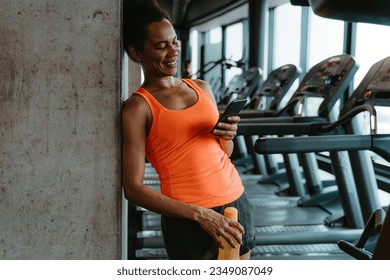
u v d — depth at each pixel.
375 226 1.82
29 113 1.72
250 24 7.82
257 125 3.39
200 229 1.73
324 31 6.71
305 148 2.70
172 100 1.73
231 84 7.26
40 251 1.76
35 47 1.70
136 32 1.70
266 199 5.09
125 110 1.71
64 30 1.69
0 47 1.69
